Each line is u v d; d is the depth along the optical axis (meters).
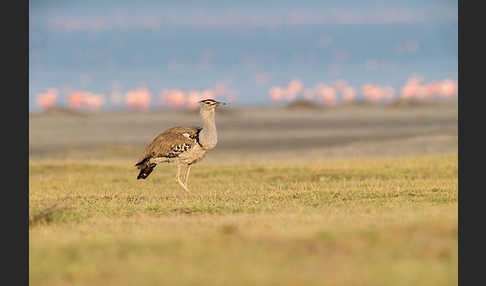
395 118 141.62
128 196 52.09
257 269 28.36
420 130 119.19
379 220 36.06
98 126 133.62
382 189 51.62
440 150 86.56
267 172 68.00
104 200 49.78
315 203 45.69
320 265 28.73
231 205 45.16
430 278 27.30
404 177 62.03
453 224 33.16
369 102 178.12
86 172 71.94
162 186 59.34
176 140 52.25
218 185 59.09
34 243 34.19
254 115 151.00
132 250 31.73
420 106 163.12
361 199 46.91
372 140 106.75
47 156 93.56
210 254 30.48
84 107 170.38
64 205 46.62
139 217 41.56
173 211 43.84
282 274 27.81
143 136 119.94
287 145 103.56
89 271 29.39
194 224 37.28
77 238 34.84
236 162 82.94
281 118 145.25
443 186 52.84
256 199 48.16
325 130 123.38
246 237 32.62
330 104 174.38
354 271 28.00
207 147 52.62
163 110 166.25
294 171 67.94
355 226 34.09
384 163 71.44
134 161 85.69
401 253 29.91
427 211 39.16
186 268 28.98
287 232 33.22
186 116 152.88
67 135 119.94
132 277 28.45
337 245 30.95
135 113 158.50
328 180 61.38
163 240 32.81
